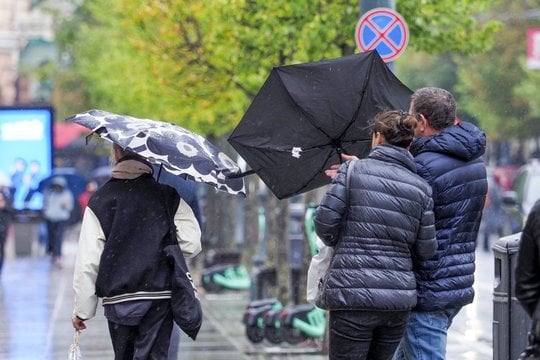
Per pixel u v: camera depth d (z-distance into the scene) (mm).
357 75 19938
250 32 33312
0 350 33281
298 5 31922
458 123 18484
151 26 39219
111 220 18703
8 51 149875
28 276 63000
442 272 18062
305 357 32656
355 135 20141
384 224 17281
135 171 18969
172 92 39812
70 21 93938
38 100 129125
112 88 66750
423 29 32188
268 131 20125
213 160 19250
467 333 37406
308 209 32719
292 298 40469
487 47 33594
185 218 18953
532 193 69562
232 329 39875
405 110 20109
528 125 116312
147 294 18672
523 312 19453
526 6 108875
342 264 17391
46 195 70312
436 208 18047
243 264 54281
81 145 128750
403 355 19188
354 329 17422
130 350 19312
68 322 40469
